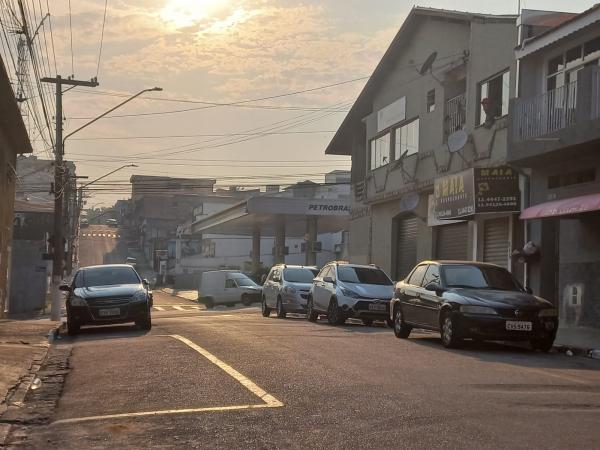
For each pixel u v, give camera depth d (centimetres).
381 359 1193
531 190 2148
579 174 1958
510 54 2312
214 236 8300
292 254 7312
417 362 1168
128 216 13588
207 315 2869
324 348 1329
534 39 2047
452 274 1528
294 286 2472
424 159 2880
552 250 2091
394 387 917
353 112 3647
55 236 2744
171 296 6031
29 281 4181
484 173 2208
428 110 2894
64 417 788
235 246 8150
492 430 685
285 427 706
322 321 2275
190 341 1442
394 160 3212
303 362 1137
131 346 1395
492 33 2417
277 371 1045
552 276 2084
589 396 874
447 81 2756
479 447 623
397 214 3209
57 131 2925
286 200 4569
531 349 1476
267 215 4700
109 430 714
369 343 1455
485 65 2452
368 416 750
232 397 859
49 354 1366
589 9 1825
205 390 905
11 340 1566
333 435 672
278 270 2656
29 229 4775
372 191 3409
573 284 1975
